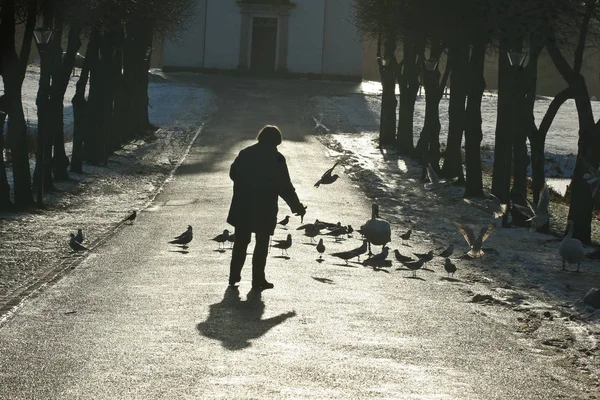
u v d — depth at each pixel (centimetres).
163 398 768
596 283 1667
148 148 5012
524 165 2950
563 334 1148
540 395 838
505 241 2361
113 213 2597
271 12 10231
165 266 1579
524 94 2942
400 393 808
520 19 2730
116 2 3269
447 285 1509
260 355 933
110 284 1382
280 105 7806
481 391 836
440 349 1009
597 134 2458
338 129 6575
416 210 2992
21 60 2620
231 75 10338
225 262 1631
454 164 4216
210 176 3866
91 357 916
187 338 1005
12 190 2998
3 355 922
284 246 1709
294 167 4331
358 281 1473
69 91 8188
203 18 10288
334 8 10319
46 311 1168
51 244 1886
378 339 1039
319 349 971
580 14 2559
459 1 3409
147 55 5319
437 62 4372
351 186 3675
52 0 2698
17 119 2638
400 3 3950
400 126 5300
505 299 1408
